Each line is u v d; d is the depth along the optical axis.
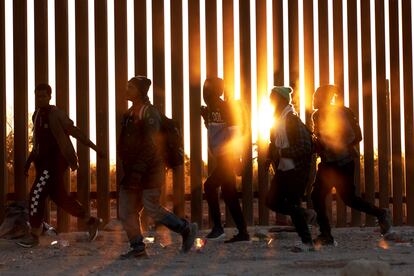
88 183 19.55
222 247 16.98
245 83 20.16
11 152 27.12
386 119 21.12
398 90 21.23
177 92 19.95
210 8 20.08
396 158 21.23
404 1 21.25
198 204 20.06
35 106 19.42
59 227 19.52
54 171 17.19
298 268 14.02
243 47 20.19
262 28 20.34
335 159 17.25
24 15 19.41
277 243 17.70
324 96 17.31
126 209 15.16
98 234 18.64
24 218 18.22
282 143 16.19
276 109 16.45
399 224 21.23
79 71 19.53
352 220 21.08
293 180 16.17
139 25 19.83
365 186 21.00
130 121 14.99
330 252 16.20
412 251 16.33
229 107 17.47
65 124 17.12
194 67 20.03
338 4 20.95
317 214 17.33
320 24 20.66
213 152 17.64
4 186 19.36
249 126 18.47
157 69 19.89
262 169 20.31
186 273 13.48
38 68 19.48
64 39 19.53
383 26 21.05
